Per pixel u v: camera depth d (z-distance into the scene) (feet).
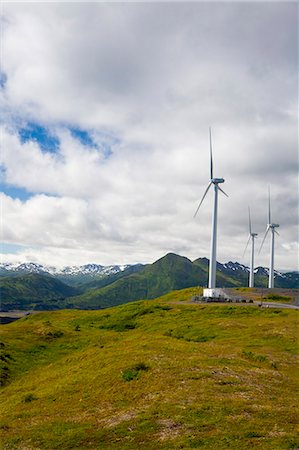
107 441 73.00
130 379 110.22
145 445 69.10
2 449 74.69
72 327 311.06
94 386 111.34
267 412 80.64
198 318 277.64
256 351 160.25
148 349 147.64
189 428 74.13
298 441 66.13
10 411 106.11
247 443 65.92
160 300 449.89
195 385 99.55
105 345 184.44
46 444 75.05
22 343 221.87
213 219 445.37
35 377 152.56
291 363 137.18
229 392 94.68
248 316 269.85
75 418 88.94
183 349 146.41
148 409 85.56
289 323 223.10
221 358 130.62
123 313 346.33
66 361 165.78
